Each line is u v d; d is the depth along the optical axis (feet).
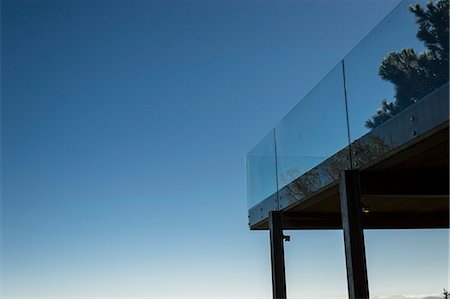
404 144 15.25
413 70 14.90
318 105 20.63
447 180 18.29
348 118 18.33
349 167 18.24
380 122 16.51
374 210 22.70
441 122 13.70
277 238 24.22
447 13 13.75
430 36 14.30
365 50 17.31
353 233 17.47
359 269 17.24
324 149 20.07
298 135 22.40
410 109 15.03
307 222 24.36
